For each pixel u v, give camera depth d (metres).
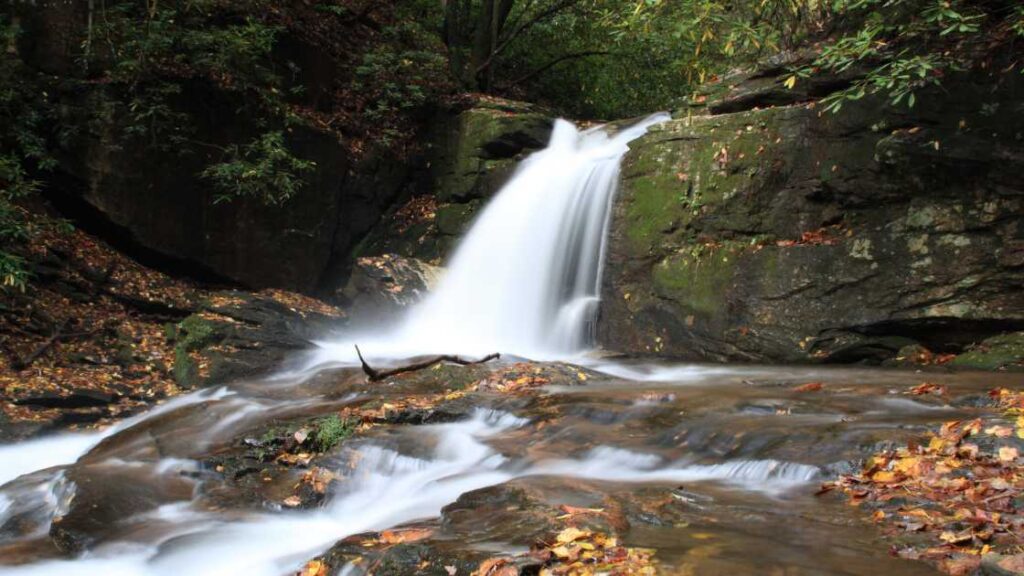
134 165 12.77
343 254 15.67
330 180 14.92
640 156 11.70
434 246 14.94
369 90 16.72
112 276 12.27
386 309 12.76
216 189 13.45
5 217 10.41
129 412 9.34
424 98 16.50
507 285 13.34
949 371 8.11
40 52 12.38
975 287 8.63
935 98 8.96
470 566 3.58
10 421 8.64
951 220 8.85
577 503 4.41
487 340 12.80
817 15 10.95
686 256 10.83
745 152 10.55
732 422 5.77
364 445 6.45
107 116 12.45
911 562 3.46
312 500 5.91
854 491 4.35
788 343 9.58
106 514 5.86
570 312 12.13
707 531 3.93
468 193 15.16
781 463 4.91
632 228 11.53
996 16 8.94
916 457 4.63
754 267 10.07
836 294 9.42
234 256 13.80
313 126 14.78
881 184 9.35
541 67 20.88
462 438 6.37
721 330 10.18
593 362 10.30
